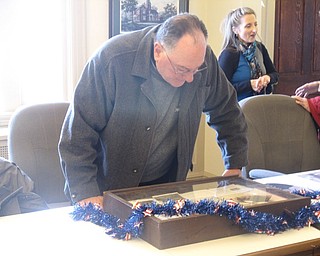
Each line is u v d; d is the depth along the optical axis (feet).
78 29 12.25
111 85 5.29
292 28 13.98
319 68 14.29
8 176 5.99
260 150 8.00
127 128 5.49
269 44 13.82
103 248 4.12
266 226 4.35
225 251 4.04
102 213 4.73
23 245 4.19
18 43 11.85
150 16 13.66
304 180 6.48
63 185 7.43
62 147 5.39
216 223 4.26
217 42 14.62
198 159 15.28
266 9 13.70
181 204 4.27
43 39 12.14
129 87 5.35
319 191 5.38
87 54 12.59
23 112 7.34
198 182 5.25
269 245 4.18
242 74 11.00
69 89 12.38
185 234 4.13
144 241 4.24
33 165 7.23
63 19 12.10
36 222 4.75
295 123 8.36
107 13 12.82
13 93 11.94
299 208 4.73
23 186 6.02
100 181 5.78
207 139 15.17
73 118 5.32
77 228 4.58
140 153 5.62
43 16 12.05
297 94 8.96
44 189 7.34
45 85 12.34
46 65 12.27
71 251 4.07
